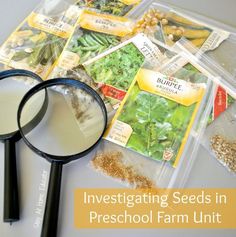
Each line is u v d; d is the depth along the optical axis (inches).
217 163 14.1
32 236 12.5
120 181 13.7
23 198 13.2
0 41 17.6
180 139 14.5
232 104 15.3
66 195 13.4
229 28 17.9
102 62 16.7
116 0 19.1
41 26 18.1
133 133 14.6
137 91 15.7
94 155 14.2
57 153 14.0
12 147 13.9
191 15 18.5
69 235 12.6
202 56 16.9
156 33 17.7
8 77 16.1
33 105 14.8
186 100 15.4
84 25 18.0
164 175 13.8
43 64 16.7
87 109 15.2
